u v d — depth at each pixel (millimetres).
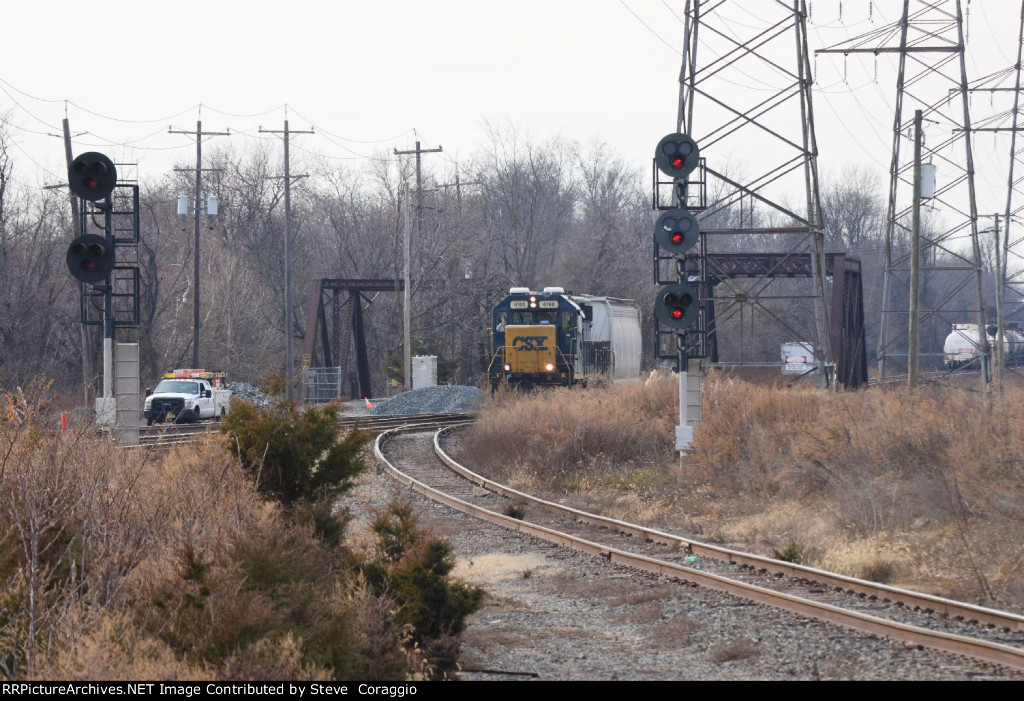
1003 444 58250
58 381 176375
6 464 33906
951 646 34344
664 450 94250
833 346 170750
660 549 56812
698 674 32594
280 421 44750
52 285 193500
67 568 31016
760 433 75625
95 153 67000
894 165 140250
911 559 49938
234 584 28844
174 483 39344
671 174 75688
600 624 41438
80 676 24203
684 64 106000
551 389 137125
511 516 68312
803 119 108875
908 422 67750
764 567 50438
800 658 34156
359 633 31531
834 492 64562
